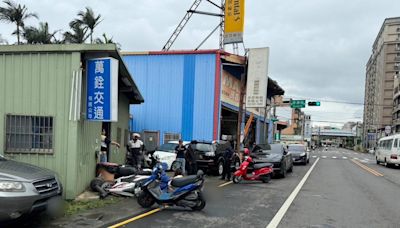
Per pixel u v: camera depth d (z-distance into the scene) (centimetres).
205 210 935
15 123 1000
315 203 1097
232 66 2661
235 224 795
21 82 1006
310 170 2384
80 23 3481
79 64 996
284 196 1213
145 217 834
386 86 12481
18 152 991
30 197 657
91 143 1148
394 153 2970
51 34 3275
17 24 3041
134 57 2600
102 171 1203
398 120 9512
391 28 12550
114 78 1005
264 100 2534
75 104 991
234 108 2819
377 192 1398
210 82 2470
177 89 2520
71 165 987
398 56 12369
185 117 2494
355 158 4856
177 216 854
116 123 1620
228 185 1468
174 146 1998
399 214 977
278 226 793
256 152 1980
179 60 2528
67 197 982
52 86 1000
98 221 777
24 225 723
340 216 925
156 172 946
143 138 2531
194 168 1507
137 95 1789
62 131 993
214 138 2433
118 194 1063
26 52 1004
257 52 2558
